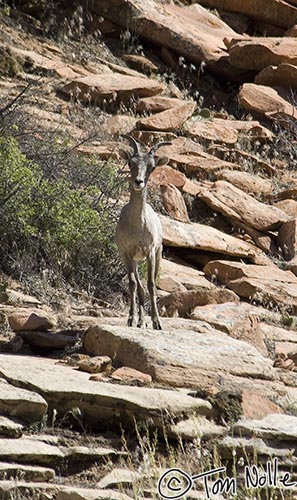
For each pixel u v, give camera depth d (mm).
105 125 58781
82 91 62031
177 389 28688
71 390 26672
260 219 52250
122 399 26672
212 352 30984
